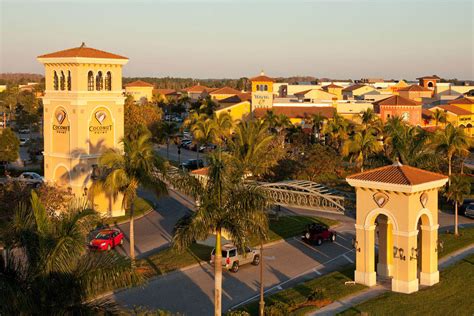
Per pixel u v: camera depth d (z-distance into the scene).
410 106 109.12
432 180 38.00
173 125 103.56
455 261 43.53
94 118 57.22
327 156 66.31
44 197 44.47
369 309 33.69
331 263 44.22
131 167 40.72
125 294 36.19
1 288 20.14
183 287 37.88
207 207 30.75
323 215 59.97
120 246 47.38
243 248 31.05
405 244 37.09
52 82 57.97
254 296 36.62
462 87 161.00
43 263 20.77
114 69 58.41
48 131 58.59
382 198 37.75
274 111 108.75
